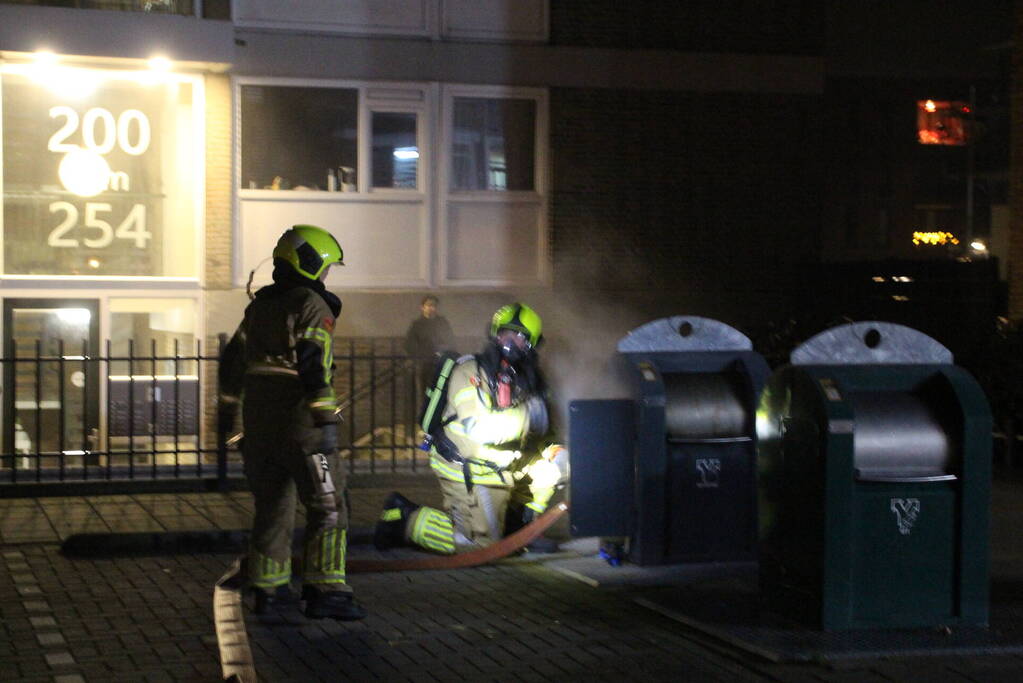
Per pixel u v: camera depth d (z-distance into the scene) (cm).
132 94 1544
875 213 3972
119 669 632
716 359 871
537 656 655
